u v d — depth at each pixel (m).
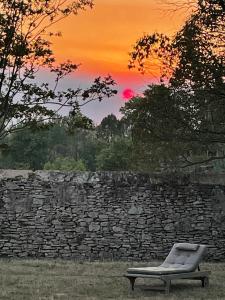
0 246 16.59
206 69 13.91
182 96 15.14
